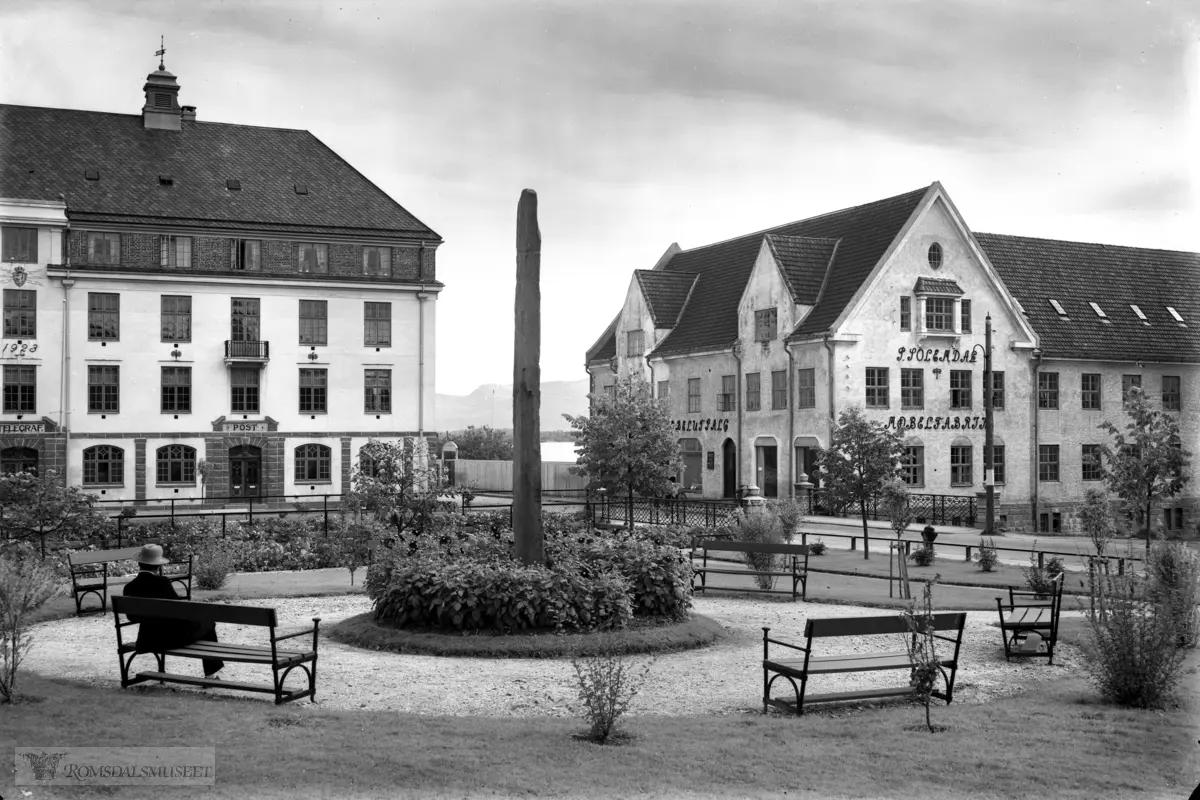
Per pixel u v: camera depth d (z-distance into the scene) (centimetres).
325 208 5703
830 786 891
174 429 5328
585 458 3900
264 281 5475
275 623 1178
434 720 1105
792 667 1202
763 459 4928
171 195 5444
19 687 1211
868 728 1094
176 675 1271
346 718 1102
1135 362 5144
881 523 4016
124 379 5250
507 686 1330
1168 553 1622
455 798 835
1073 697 1269
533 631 1592
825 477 3103
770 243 4853
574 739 1028
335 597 2170
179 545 2791
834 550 3172
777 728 1094
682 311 5759
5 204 5019
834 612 2012
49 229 5112
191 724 1043
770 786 888
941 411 4672
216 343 5406
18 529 2503
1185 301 5581
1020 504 4859
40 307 5112
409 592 1628
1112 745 1030
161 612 1229
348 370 5641
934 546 3256
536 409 1716
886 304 4562
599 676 1085
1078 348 5028
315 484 5578
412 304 5766
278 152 5909
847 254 4838
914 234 4641
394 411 5722
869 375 4525
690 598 1791
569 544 1842
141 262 5297
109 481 5231
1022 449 4881
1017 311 4862
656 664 1498
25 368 5097
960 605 2086
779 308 4784
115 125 5662
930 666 1116
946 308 4712
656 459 3897
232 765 898
